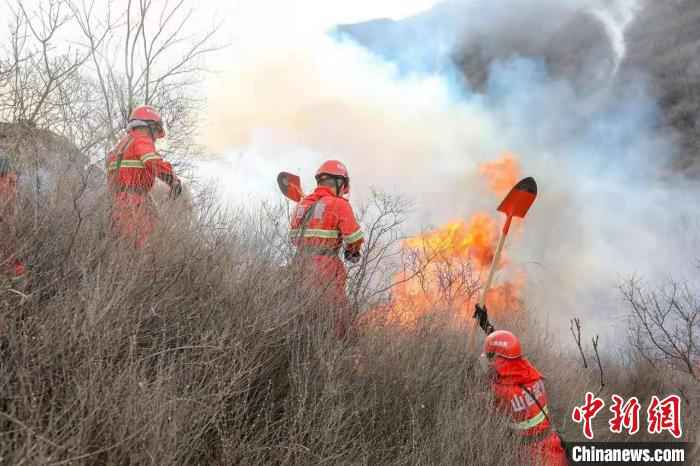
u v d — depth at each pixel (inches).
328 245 190.2
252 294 147.7
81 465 91.0
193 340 129.3
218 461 112.1
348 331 162.2
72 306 115.6
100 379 103.4
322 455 119.7
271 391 134.2
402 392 155.6
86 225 142.8
